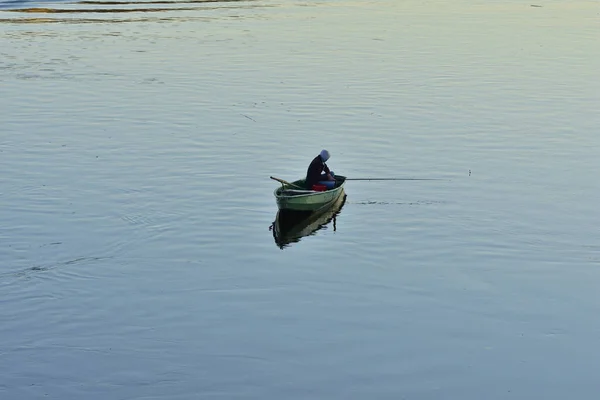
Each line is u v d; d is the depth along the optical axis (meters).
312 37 71.31
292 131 43.81
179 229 31.39
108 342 23.61
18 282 26.86
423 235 31.31
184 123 44.88
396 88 53.31
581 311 25.80
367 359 22.98
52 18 80.75
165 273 27.94
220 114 46.78
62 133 42.91
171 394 21.31
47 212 32.56
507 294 26.80
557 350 23.59
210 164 38.53
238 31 73.81
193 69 58.31
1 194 34.34
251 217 32.81
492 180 37.12
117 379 21.88
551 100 50.91
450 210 33.69
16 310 25.16
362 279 27.80
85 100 49.56
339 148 41.25
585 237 31.12
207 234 31.11
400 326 24.78
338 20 80.75
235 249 29.95
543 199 34.94
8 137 42.06
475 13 87.25
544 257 29.47
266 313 25.47
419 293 26.84
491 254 29.70
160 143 41.44
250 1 93.12
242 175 37.25
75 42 68.44
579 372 22.53
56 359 22.70
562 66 61.12
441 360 22.98
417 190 35.97
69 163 38.28
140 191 34.97
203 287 27.03
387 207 34.12
